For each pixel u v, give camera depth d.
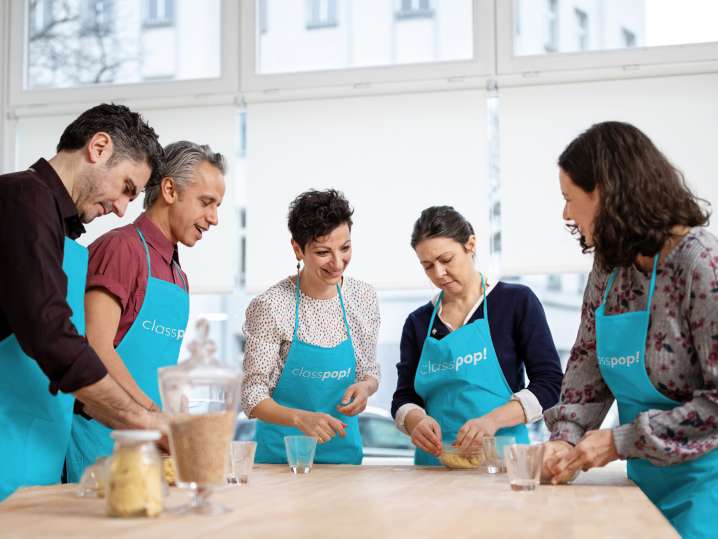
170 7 4.18
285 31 4.05
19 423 1.92
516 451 1.70
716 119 3.60
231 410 1.32
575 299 6.30
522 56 3.78
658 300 1.79
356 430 2.67
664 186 1.78
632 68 3.66
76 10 4.28
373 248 3.79
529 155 3.71
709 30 3.68
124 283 2.17
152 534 1.12
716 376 1.69
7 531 1.16
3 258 1.70
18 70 4.23
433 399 2.63
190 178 2.34
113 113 2.04
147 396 2.16
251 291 3.88
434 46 3.92
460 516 1.33
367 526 1.21
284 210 3.89
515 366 2.58
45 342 1.67
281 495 1.60
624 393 1.87
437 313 2.70
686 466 1.76
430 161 3.80
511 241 3.67
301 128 3.93
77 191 2.01
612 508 1.45
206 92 4.04
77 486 1.78
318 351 2.61
